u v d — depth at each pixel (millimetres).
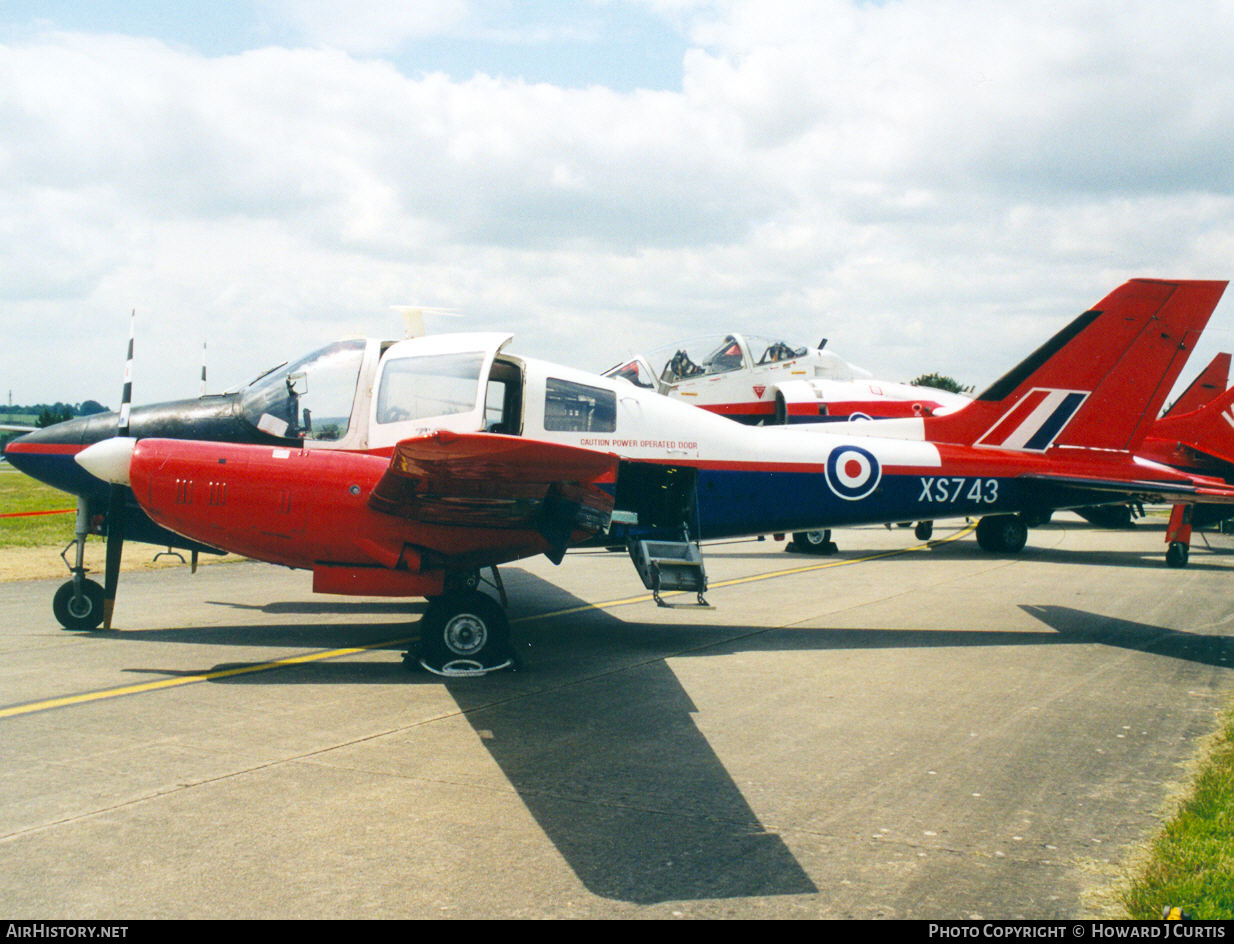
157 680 6027
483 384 7371
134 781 4105
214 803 3855
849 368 16875
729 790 4133
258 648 7098
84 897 2994
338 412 7523
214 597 9758
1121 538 19078
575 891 3111
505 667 6492
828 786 4199
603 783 4199
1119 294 9461
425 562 6500
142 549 14352
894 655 7137
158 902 2969
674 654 7133
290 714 5262
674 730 5062
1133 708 5625
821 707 5590
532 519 6453
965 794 4113
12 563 12422
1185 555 13539
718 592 10758
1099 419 9562
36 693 5645
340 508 6418
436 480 5789
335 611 8875
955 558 14930
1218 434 18375
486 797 3990
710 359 16016
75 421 7852
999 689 6082
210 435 7602
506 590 10812
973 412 9453
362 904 2982
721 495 8344
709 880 3217
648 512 8195
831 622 8641
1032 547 16875
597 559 14500
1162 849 3473
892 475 8898
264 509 6414
